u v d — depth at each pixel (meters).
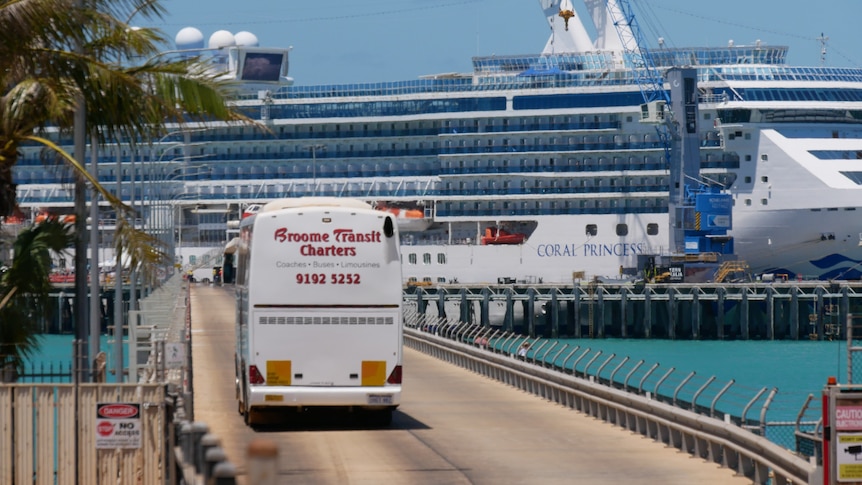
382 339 60.34
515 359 91.25
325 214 60.16
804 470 42.09
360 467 50.06
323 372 60.00
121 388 45.56
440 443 57.81
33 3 47.03
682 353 195.00
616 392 64.44
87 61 49.56
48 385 45.53
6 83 50.91
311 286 59.97
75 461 45.44
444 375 101.12
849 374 42.28
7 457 45.28
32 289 52.22
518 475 48.41
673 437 57.31
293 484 45.91
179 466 37.59
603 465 51.41
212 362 105.31
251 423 63.28
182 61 50.44
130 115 50.78
